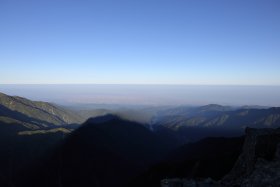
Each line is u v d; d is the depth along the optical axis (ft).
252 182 172.14
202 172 376.07
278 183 160.66
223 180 222.69
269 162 190.29
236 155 363.97
